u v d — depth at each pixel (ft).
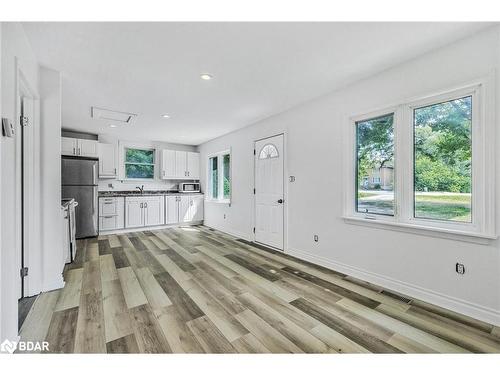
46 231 7.67
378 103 8.13
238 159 16.01
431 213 7.18
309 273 9.42
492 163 5.82
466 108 6.47
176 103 10.93
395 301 7.14
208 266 10.21
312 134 10.62
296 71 7.97
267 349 5.09
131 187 19.25
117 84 8.89
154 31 5.84
